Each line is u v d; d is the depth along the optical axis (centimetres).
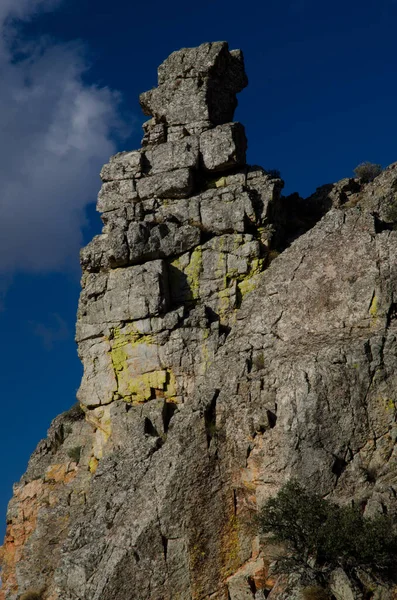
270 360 4147
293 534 3553
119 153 5181
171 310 4684
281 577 3616
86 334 4775
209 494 3934
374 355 3912
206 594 3806
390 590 3384
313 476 3762
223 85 5303
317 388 3884
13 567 4672
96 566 3941
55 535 4528
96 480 4278
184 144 5047
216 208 4875
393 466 3738
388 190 5122
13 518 4778
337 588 3419
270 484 3834
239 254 4747
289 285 4341
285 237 4988
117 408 4594
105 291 4788
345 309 4153
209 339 4553
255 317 4350
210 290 4719
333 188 5331
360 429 3819
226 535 3872
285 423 3869
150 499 3978
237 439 3981
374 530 3391
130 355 4666
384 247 4231
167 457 4056
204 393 4147
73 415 5047
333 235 4388
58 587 3966
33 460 4972
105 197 5084
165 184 4972
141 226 4794
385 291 4103
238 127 5056
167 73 5266
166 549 3884
